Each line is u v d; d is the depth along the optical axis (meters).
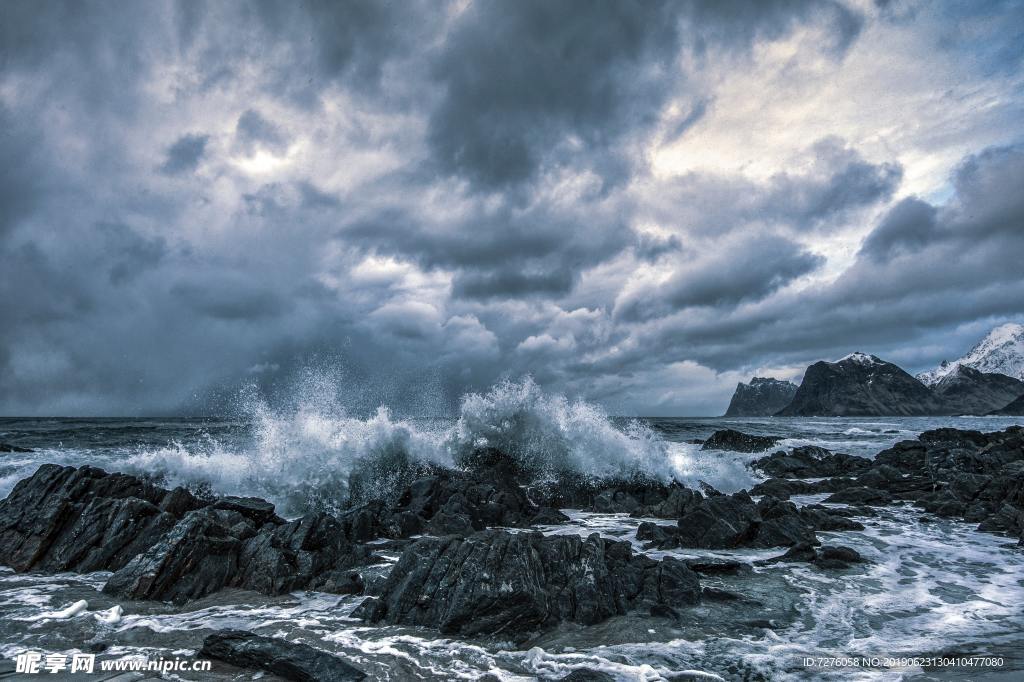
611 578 7.27
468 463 15.62
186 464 13.12
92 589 7.43
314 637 5.86
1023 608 7.04
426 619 6.36
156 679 4.57
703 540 9.89
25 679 4.50
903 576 8.34
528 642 5.93
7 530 8.88
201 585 7.36
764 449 27.53
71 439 26.27
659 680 4.90
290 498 12.92
